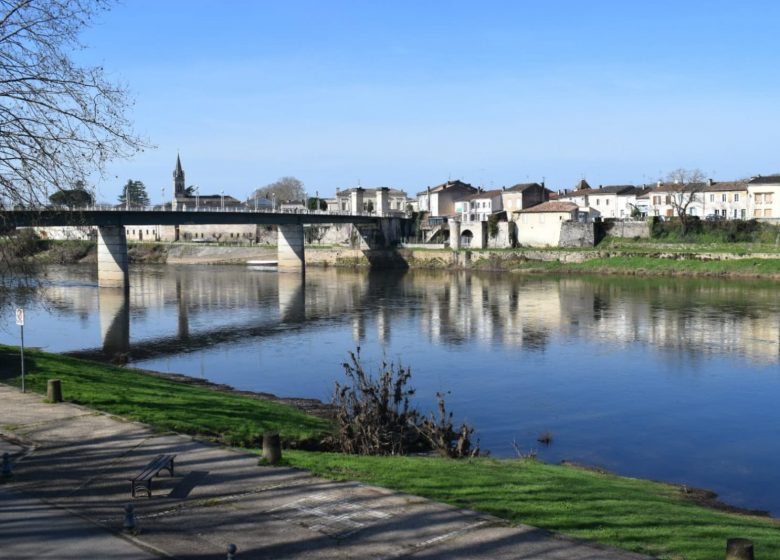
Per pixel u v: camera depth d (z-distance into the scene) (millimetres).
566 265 127500
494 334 64125
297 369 50438
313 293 99438
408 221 166375
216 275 130250
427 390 43750
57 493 18156
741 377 47375
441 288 104312
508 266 132750
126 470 19922
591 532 16078
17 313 29391
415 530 15945
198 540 15359
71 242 49719
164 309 83125
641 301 84875
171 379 44438
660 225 136000
